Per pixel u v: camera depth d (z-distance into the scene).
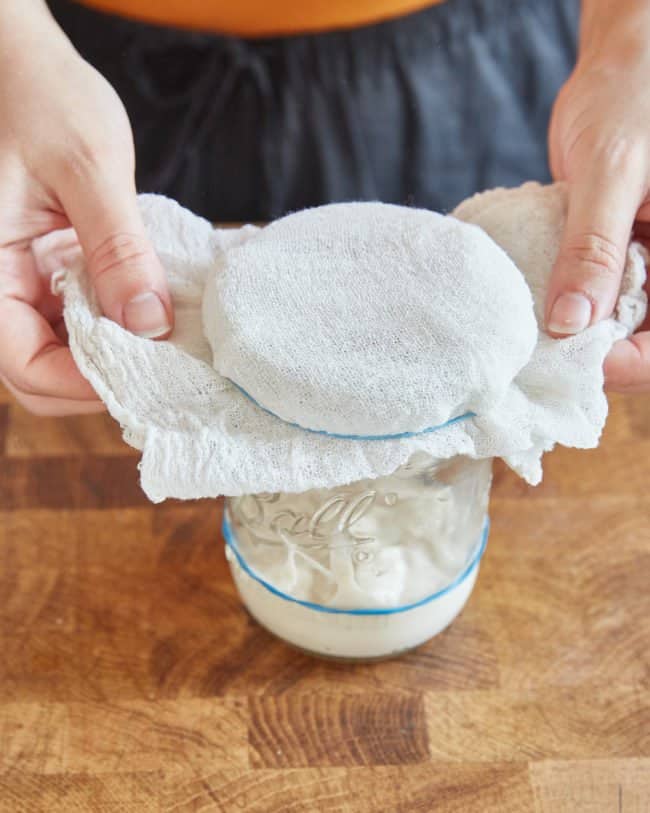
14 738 0.43
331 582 0.43
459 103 0.60
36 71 0.45
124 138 0.44
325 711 0.44
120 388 0.38
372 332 0.37
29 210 0.45
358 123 0.60
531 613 0.46
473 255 0.38
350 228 0.39
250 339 0.37
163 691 0.44
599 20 0.49
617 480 0.50
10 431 0.51
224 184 0.61
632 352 0.42
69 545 0.48
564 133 0.47
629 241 0.43
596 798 0.42
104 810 0.41
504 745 0.43
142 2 0.57
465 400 0.37
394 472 0.39
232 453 0.37
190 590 0.47
